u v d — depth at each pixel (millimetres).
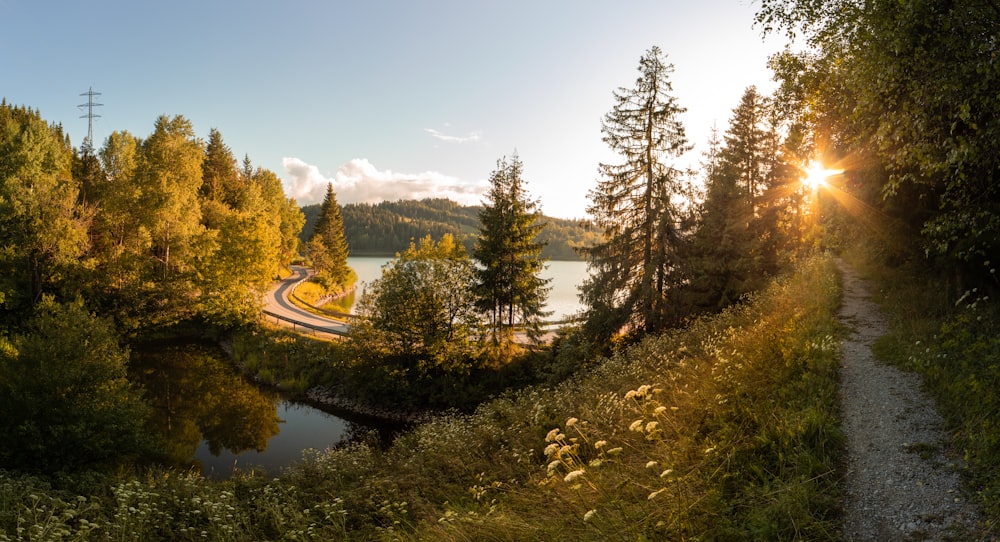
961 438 5656
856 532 4488
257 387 30047
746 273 23344
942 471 5191
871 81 7016
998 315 8445
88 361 16297
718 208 24188
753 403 7141
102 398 16094
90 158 54781
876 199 12266
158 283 42188
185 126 47500
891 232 12602
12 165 40781
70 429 14492
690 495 5031
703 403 7668
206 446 21531
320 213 82750
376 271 123312
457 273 27750
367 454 12242
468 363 27484
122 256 39875
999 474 4801
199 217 47031
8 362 16047
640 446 7270
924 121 6281
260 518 8750
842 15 8328
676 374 10273
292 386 29391
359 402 27156
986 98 5695
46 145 46844
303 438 22859
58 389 15391
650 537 4535
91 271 37969
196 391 28859
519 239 28281
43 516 8570
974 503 4590
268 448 21500
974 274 10305
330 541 7227
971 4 5613
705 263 23234
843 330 10906
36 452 14211
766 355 9086
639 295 23719
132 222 42906
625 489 5602
